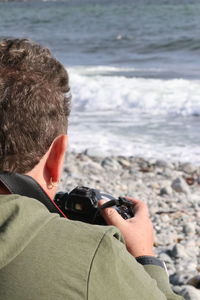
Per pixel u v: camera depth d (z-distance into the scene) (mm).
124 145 14852
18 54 2199
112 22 64375
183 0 100250
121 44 43969
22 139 2125
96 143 15062
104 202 2746
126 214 2803
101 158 13625
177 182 10961
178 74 28141
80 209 2744
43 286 1943
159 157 13758
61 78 2236
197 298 5754
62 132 2234
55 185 2312
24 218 2029
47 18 77125
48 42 49938
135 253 2598
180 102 19547
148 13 71500
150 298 2094
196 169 12711
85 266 1997
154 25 56094
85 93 21312
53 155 2244
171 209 9531
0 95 2100
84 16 75938
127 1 119500
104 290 1988
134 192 10758
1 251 1957
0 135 2105
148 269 2541
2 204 2043
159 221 8719
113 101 20375
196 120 17734
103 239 2068
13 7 126750
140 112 19094
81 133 16125
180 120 17781
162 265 2605
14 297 1923
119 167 12797
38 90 2137
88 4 117562
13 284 1938
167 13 68875
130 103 20047
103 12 80000
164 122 17516
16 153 2137
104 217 2693
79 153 14031
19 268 1964
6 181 2152
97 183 11352
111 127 16906
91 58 38156
